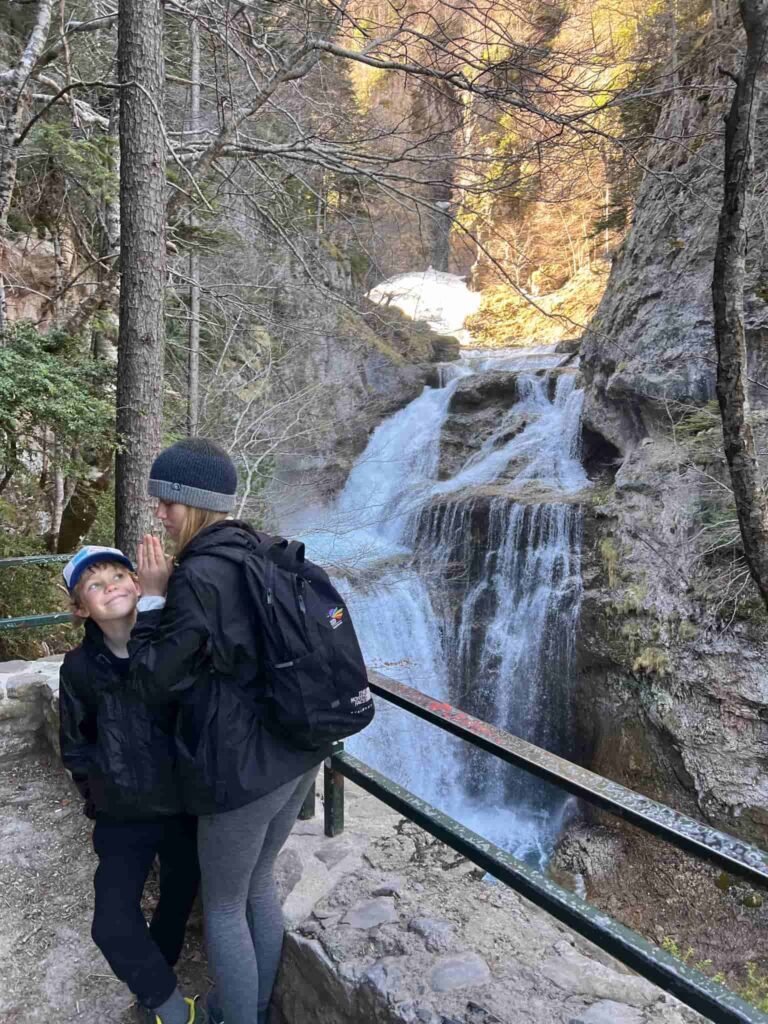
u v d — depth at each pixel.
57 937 2.34
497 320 24.19
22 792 3.16
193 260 9.60
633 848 8.46
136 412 3.78
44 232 9.10
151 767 1.59
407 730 10.87
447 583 12.38
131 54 3.66
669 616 9.01
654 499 10.15
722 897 7.49
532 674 11.04
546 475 13.78
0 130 6.37
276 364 11.32
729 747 8.11
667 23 6.93
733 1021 1.09
